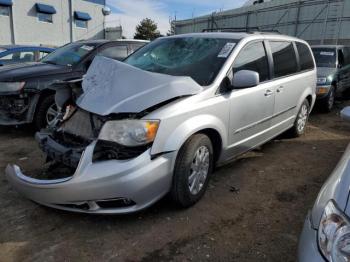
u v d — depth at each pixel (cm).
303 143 581
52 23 3116
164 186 310
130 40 723
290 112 538
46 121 568
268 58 463
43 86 553
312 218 199
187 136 321
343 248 167
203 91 347
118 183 280
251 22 2700
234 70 391
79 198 286
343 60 991
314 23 2206
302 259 183
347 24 1992
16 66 612
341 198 186
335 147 567
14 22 2833
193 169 338
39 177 324
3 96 538
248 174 441
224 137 375
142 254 279
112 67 344
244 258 279
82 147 307
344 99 1089
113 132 292
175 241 296
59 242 290
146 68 409
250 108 414
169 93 318
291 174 447
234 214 342
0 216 325
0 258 269
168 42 451
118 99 308
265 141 482
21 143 529
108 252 279
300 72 555
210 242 297
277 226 325
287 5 2370
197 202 358
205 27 3175
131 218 326
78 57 639
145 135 292
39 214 329
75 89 371
